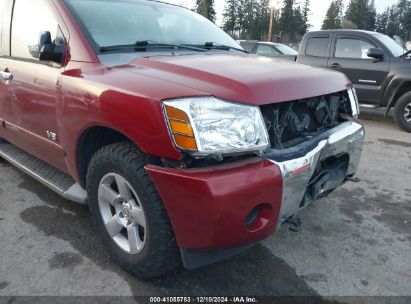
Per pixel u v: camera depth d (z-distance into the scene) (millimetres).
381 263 2576
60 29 2604
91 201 2447
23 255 2514
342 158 2635
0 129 3598
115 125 2016
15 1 3162
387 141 5824
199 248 1882
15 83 2938
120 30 2721
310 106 2410
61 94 2398
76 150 2436
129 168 2014
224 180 1762
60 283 2258
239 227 1836
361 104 7051
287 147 2133
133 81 2027
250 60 2588
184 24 3316
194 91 1844
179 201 1824
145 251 2105
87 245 2641
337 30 7359
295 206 2139
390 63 6582
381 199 3584
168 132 1797
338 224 3078
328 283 2357
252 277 2383
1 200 3252
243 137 1852
